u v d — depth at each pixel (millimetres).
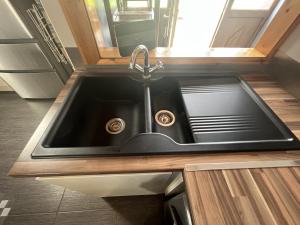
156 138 658
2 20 1233
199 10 2605
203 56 977
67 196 1349
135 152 614
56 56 1532
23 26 1276
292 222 472
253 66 1015
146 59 864
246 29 2395
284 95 870
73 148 626
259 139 673
